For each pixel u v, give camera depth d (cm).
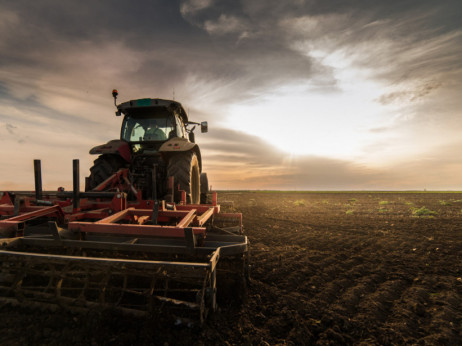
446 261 403
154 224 288
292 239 559
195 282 207
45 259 212
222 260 269
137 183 452
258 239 560
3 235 265
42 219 343
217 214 457
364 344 199
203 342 188
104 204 367
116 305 209
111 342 182
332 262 400
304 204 1432
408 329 220
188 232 230
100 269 210
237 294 254
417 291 293
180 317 205
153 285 209
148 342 183
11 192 389
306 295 281
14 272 236
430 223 758
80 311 208
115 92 523
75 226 254
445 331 215
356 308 256
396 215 952
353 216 932
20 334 185
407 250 469
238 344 191
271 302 260
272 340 199
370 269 371
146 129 537
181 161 443
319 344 197
